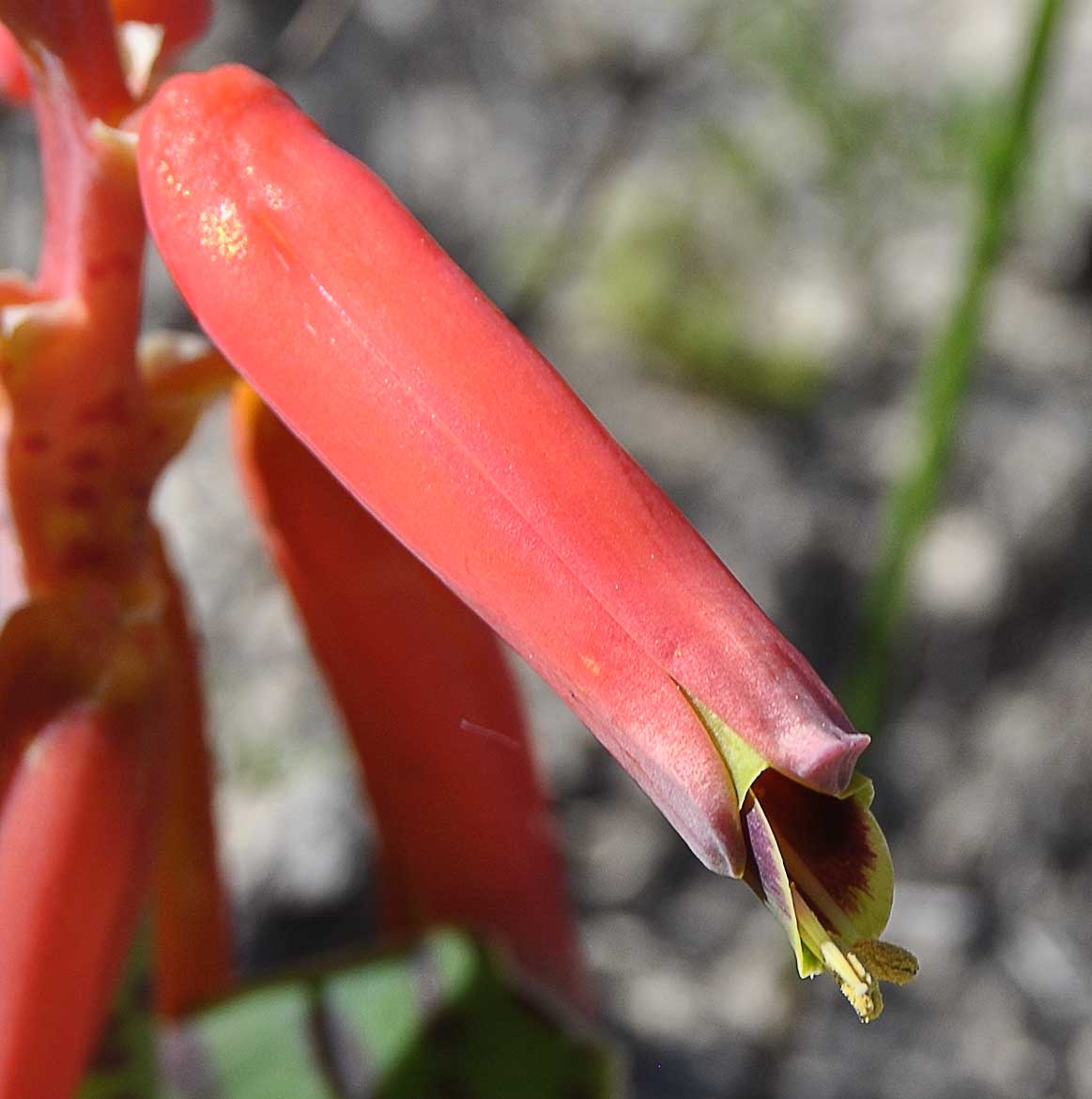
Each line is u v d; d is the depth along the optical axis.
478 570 0.06
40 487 0.08
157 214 0.06
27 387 0.08
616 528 0.06
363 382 0.06
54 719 0.07
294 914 0.18
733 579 0.06
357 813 0.19
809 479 0.22
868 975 0.06
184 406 0.08
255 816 0.19
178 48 0.08
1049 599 0.22
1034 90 0.13
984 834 0.21
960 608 0.22
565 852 0.20
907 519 0.14
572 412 0.06
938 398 0.14
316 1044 0.10
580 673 0.06
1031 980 0.20
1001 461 0.22
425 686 0.09
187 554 0.21
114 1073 0.09
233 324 0.06
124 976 0.09
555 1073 0.09
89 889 0.07
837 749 0.06
